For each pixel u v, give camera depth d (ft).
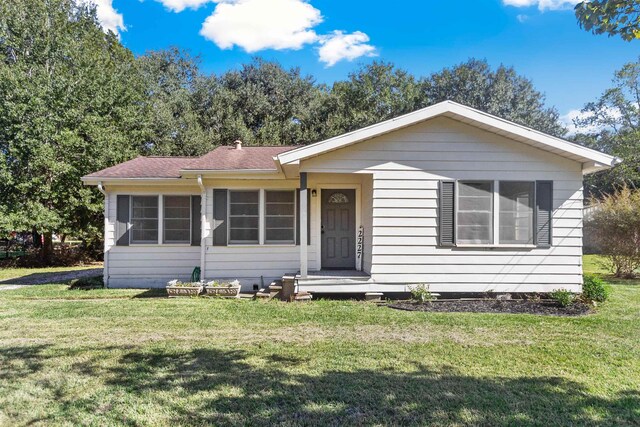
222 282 30.42
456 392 11.91
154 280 33.83
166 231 34.17
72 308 23.98
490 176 26.68
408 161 26.63
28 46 53.11
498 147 26.73
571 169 26.89
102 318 21.38
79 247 61.52
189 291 28.96
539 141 25.45
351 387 12.23
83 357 14.94
